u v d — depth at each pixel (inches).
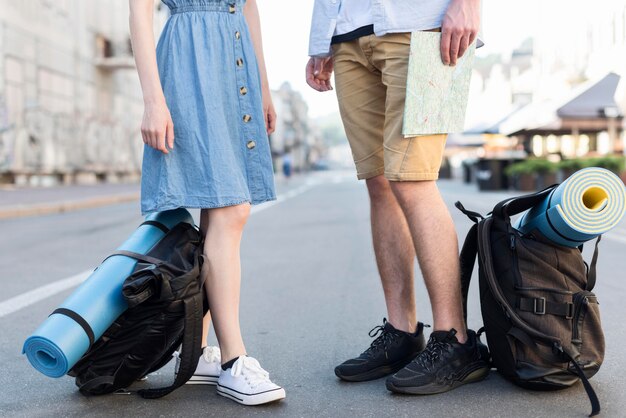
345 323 132.9
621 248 246.5
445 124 87.5
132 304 75.8
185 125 85.5
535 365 84.3
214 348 93.3
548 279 84.0
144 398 86.7
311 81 108.2
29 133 821.2
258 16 98.8
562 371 83.7
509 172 702.5
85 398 87.4
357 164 96.3
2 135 747.4
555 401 82.4
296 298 160.9
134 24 84.7
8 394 90.4
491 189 722.2
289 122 3634.4
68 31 968.9
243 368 85.1
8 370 102.2
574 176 82.0
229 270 86.7
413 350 95.2
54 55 913.5
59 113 926.4
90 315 76.5
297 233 315.0
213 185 84.6
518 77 1889.8
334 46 96.3
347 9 93.4
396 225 95.7
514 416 77.7
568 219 81.0
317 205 534.9
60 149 924.0
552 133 810.8
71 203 532.4
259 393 83.0
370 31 89.7
